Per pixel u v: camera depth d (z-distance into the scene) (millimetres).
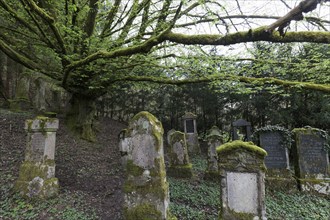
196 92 14906
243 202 3773
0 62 13016
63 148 7656
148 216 3557
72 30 5598
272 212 4664
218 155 4066
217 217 4215
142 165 3775
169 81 6641
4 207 3990
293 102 9961
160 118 16203
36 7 4656
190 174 6883
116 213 4129
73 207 4176
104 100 16906
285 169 6184
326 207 5039
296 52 6160
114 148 9594
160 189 3590
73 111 9594
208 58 4949
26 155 4805
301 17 2412
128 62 6543
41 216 3803
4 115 9156
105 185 5531
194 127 12672
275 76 6660
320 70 4664
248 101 12125
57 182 4734
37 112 10633
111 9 6621
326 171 5926
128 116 16828
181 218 4086
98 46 6156
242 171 3838
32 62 7312
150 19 6129
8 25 7527
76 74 7273
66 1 5559
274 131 6441
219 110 15070
